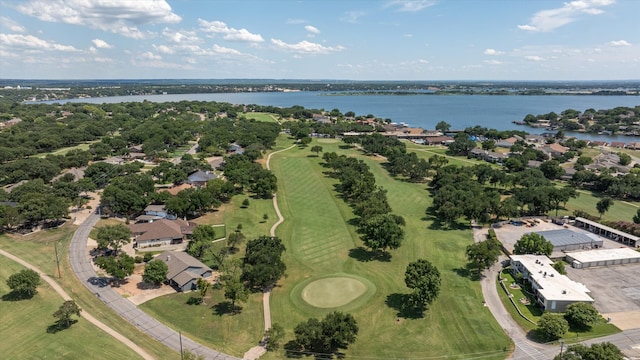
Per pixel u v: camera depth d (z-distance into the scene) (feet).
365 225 448.24
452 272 398.62
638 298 345.72
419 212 573.74
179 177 643.86
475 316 324.80
